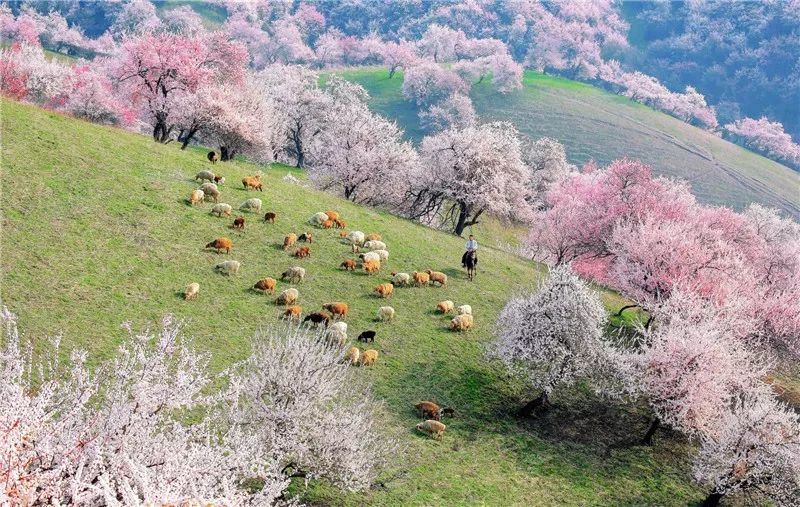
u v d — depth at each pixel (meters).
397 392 31.83
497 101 184.50
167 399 14.85
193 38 76.50
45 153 43.50
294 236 44.12
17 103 49.94
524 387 36.69
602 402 37.22
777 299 47.41
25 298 29.75
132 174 46.00
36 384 23.33
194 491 12.22
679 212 65.00
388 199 74.88
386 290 41.22
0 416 11.19
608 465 31.30
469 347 38.31
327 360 23.73
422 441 28.55
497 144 75.31
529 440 31.56
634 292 48.50
